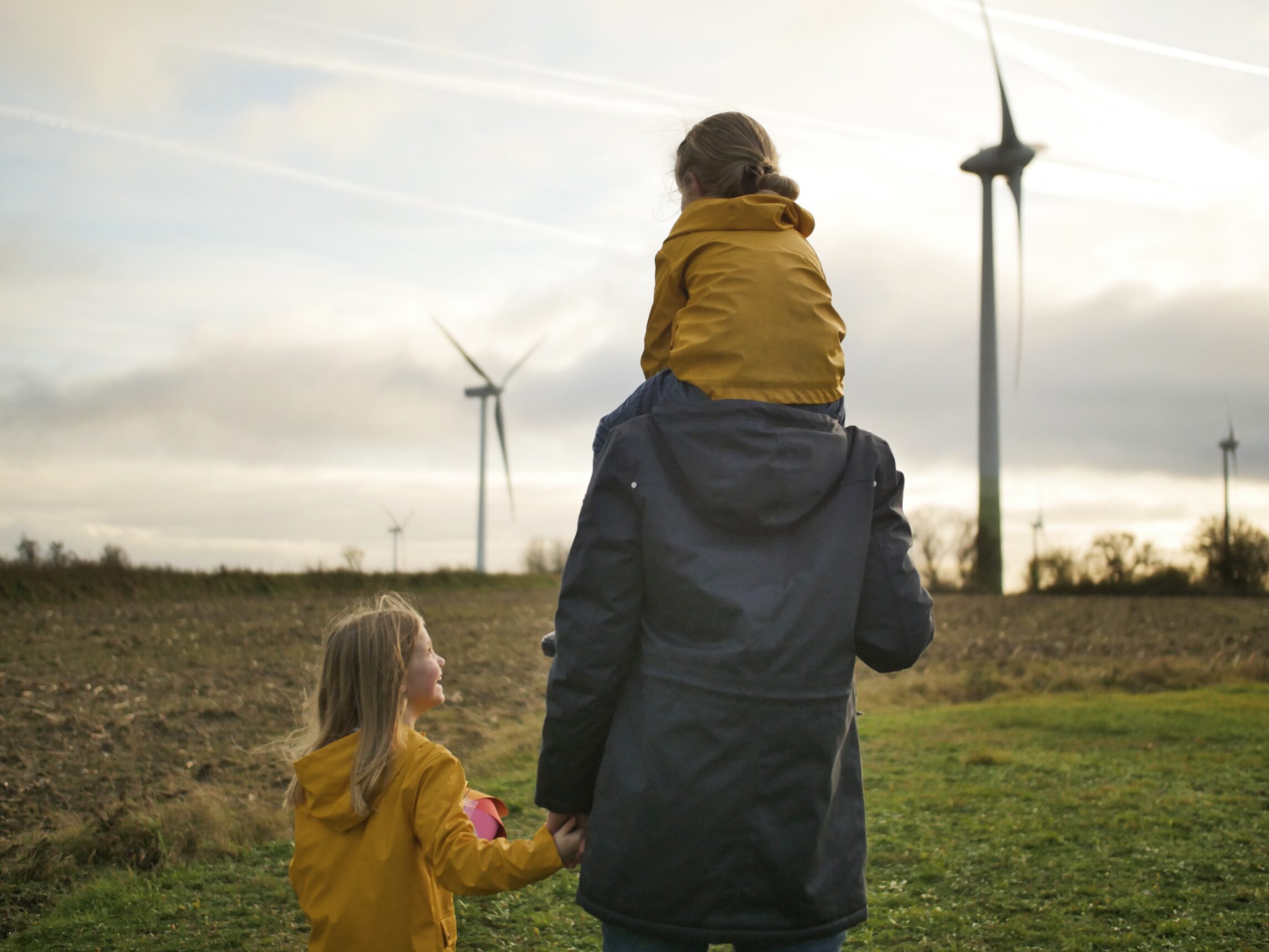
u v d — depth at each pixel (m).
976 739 7.61
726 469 1.79
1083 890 4.10
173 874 4.48
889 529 1.94
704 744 1.72
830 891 1.78
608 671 1.78
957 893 4.18
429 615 17.83
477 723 8.48
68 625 13.98
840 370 1.97
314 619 15.80
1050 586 39.34
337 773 2.22
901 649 1.89
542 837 1.99
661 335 2.10
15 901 4.18
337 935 2.19
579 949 3.71
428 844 2.13
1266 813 5.10
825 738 1.76
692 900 1.71
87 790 5.87
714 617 1.75
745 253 1.93
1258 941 3.50
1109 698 9.71
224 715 8.19
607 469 1.84
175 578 20.70
